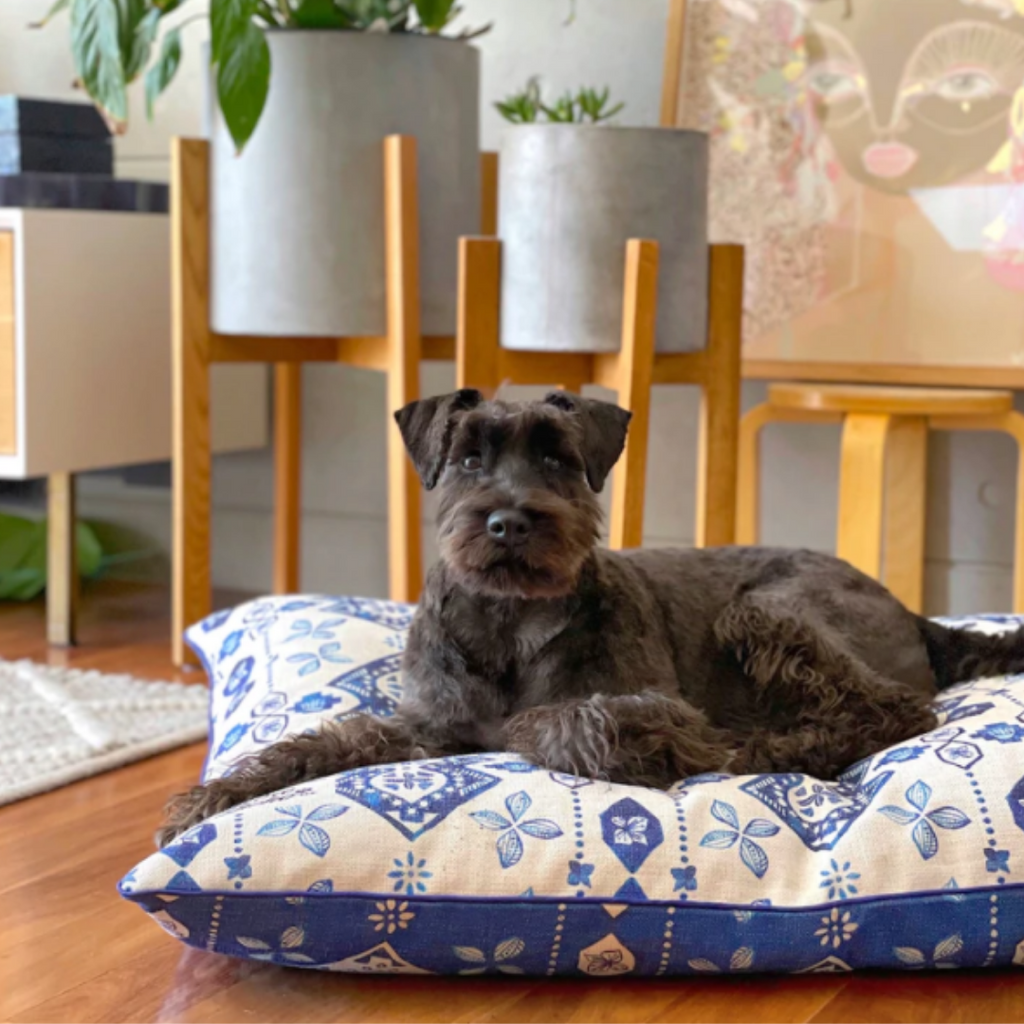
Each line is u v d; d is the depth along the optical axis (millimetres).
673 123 3697
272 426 4484
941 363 3480
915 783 1879
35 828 2436
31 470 3564
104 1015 1744
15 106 3844
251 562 4605
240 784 2023
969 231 3428
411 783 1862
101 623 4094
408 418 2283
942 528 3664
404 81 3209
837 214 3559
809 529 3830
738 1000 1764
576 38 3906
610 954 1760
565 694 2152
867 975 1829
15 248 3486
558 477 2189
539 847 1771
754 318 3668
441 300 3363
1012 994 1777
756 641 2283
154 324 3918
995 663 2451
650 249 2852
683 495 3951
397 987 1809
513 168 2951
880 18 3480
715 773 1995
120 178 4152
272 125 3193
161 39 4398
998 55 3369
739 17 3629
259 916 1731
